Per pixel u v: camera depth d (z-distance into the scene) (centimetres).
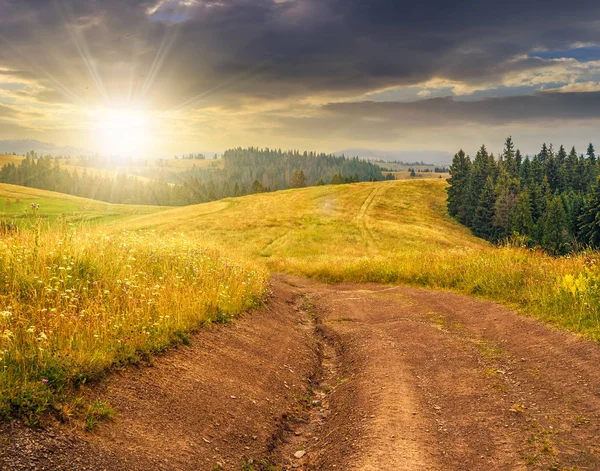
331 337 1106
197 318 823
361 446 509
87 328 589
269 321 1084
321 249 4984
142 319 696
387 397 650
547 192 7950
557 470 415
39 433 393
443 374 740
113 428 448
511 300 1173
